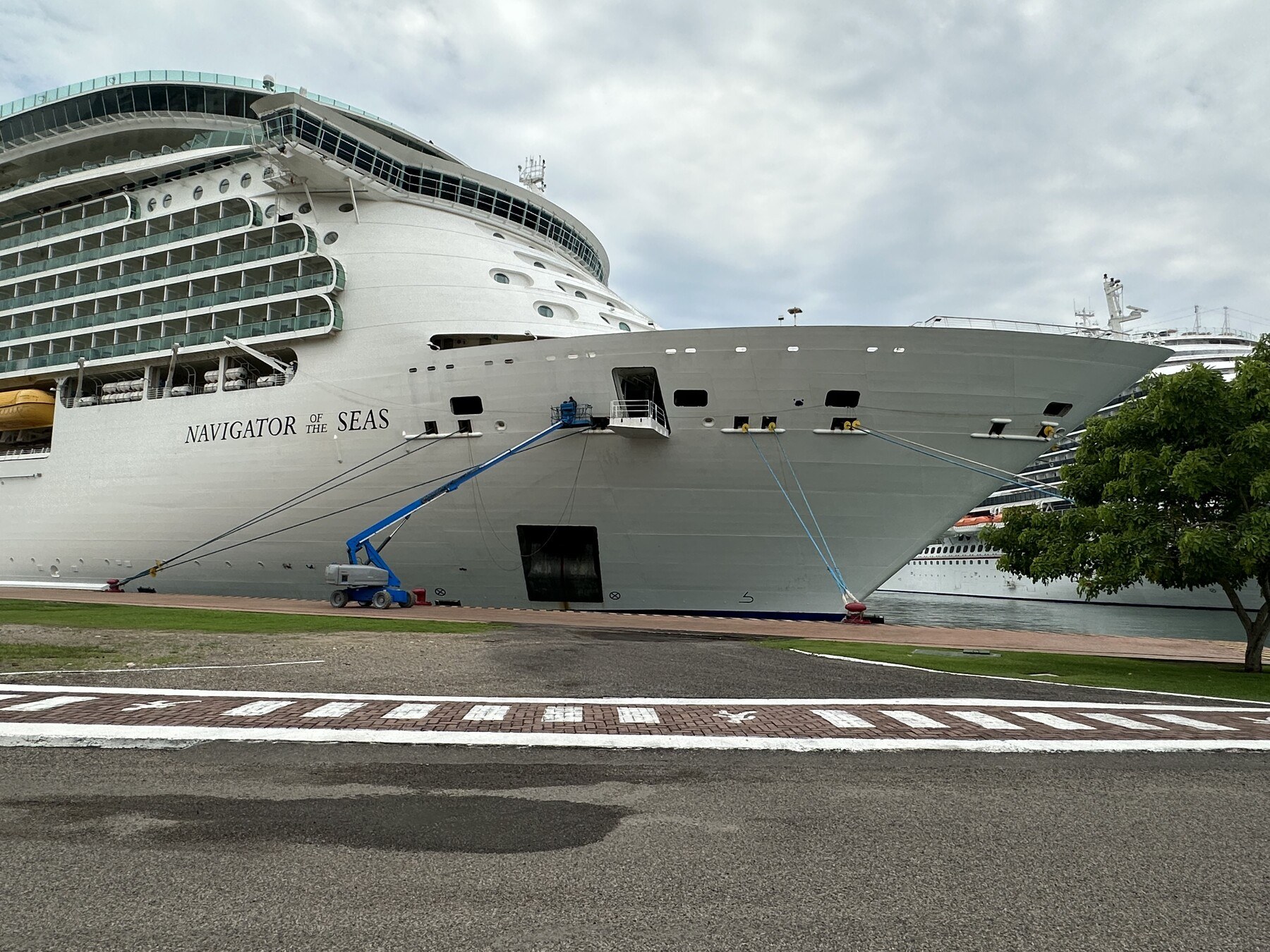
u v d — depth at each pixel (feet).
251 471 75.72
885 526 61.87
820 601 65.26
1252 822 15.44
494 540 67.87
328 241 77.30
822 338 57.41
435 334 68.80
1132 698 31.40
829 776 18.17
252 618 54.60
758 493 61.52
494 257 76.02
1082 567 47.32
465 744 20.30
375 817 14.61
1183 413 43.80
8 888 11.08
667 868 12.42
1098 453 50.70
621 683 31.07
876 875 12.34
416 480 68.69
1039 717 25.90
